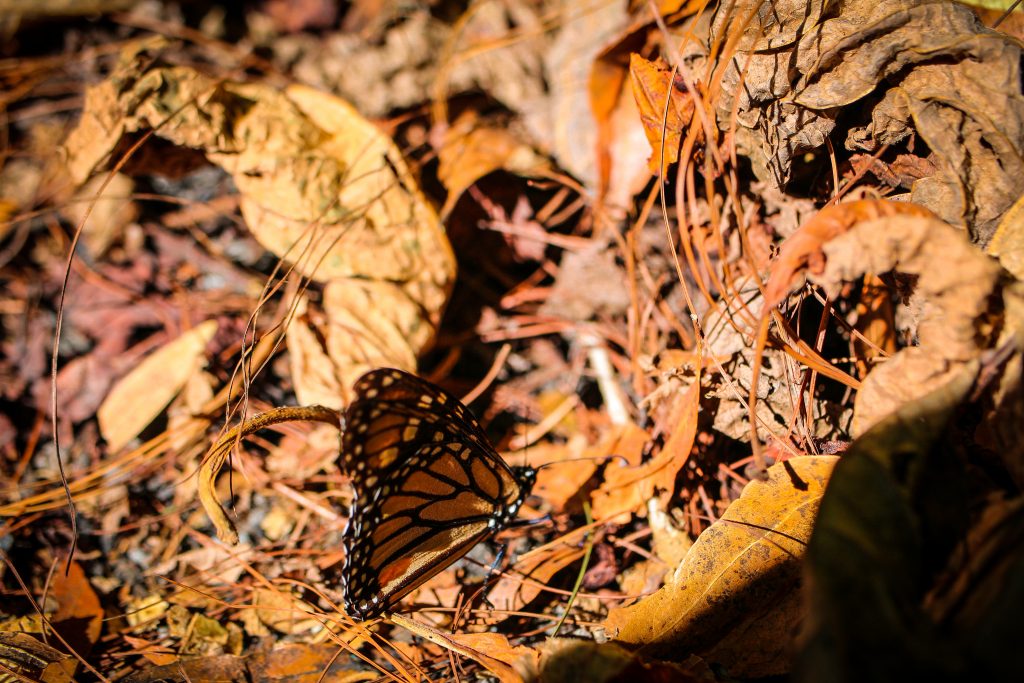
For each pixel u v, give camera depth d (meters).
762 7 0.41
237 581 0.44
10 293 0.51
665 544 0.42
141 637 0.43
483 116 0.52
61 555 0.45
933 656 0.34
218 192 0.53
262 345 0.49
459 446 0.40
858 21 0.40
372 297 0.46
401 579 0.41
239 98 0.46
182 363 0.48
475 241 0.51
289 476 0.46
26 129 0.55
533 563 0.43
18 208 0.53
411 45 0.53
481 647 0.40
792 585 0.39
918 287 0.39
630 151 0.47
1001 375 0.37
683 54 0.42
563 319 0.49
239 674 0.41
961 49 0.39
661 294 0.47
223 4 0.57
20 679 0.40
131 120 0.45
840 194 0.42
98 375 0.49
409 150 0.51
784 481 0.40
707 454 0.43
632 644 0.39
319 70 0.55
